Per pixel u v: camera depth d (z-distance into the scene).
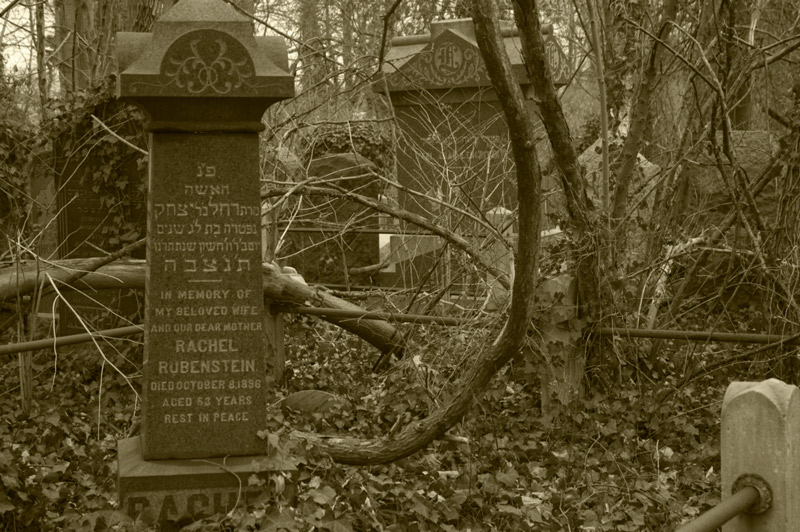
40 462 5.52
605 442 6.03
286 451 4.74
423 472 5.43
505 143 9.64
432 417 5.03
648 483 5.30
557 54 11.82
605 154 7.03
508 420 6.43
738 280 9.17
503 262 7.84
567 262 6.72
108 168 8.49
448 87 10.73
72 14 15.05
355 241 11.58
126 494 4.47
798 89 6.91
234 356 4.66
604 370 6.73
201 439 4.65
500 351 5.00
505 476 5.16
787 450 2.69
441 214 8.40
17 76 14.36
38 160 9.98
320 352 8.71
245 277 4.65
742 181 7.17
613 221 7.38
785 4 10.10
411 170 10.88
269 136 9.06
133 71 4.39
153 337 4.60
